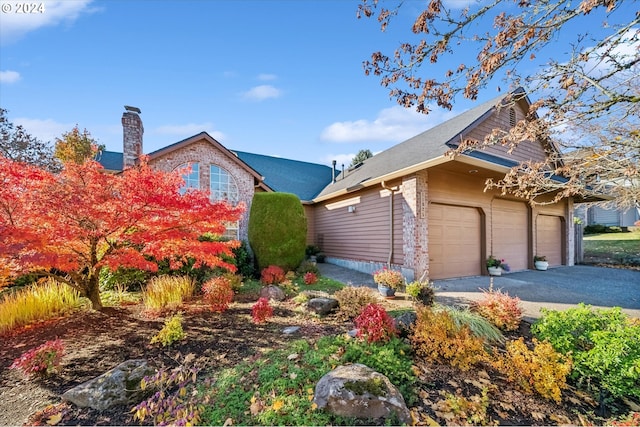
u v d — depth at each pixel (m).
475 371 3.36
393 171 8.77
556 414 2.79
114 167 12.24
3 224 3.79
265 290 6.74
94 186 4.49
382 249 9.42
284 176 17.20
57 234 4.21
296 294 6.91
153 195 4.61
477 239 9.51
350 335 4.06
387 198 9.22
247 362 3.42
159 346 3.89
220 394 2.81
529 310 5.55
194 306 5.72
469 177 9.16
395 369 3.08
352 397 2.50
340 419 2.43
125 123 9.51
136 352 3.72
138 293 6.50
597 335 3.24
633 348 2.95
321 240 14.15
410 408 2.69
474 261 9.38
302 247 10.06
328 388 2.62
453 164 7.35
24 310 4.69
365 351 3.38
